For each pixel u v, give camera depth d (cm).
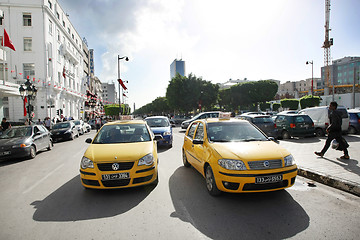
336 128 647
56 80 3127
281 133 1226
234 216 338
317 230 294
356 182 441
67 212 368
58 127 1673
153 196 428
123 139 545
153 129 1051
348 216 332
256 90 4641
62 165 751
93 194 450
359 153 719
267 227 304
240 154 390
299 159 666
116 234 295
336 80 9406
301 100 4022
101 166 425
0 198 447
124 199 417
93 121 3425
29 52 2738
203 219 331
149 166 446
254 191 373
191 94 3978
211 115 1894
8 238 292
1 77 2678
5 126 1295
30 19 2753
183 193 441
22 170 702
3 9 2669
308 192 434
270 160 380
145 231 301
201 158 475
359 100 3691
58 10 3316
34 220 343
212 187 415
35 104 2719
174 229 304
